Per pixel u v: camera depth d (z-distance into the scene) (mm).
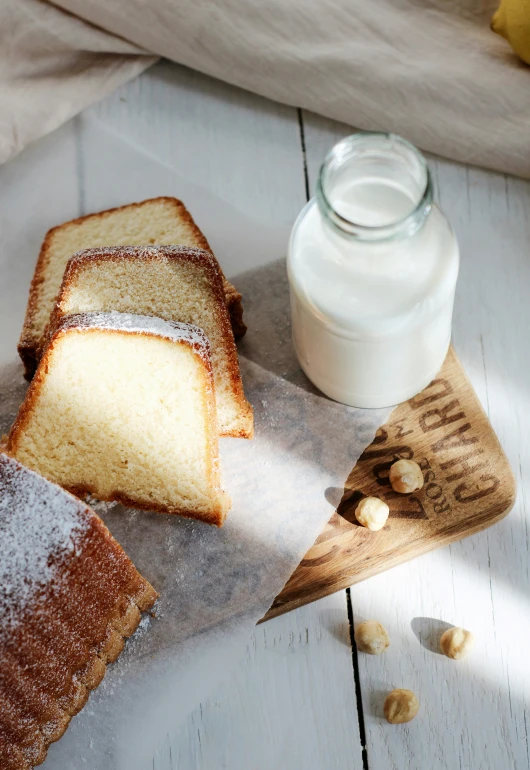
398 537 684
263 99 801
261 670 684
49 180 777
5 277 754
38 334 719
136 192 772
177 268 698
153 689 665
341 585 685
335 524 688
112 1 763
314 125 793
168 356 677
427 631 688
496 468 694
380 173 639
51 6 771
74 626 643
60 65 786
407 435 703
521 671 681
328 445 699
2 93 774
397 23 762
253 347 725
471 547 699
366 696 680
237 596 674
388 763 672
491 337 740
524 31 725
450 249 653
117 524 688
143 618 674
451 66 755
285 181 782
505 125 754
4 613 619
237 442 703
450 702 678
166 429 680
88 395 683
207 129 795
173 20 764
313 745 674
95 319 679
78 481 692
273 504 689
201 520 686
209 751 673
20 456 690
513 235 762
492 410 726
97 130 788
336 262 644
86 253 698
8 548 624
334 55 759
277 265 744
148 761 672
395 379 683
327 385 697
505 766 670
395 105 763
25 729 645
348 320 647
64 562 627
